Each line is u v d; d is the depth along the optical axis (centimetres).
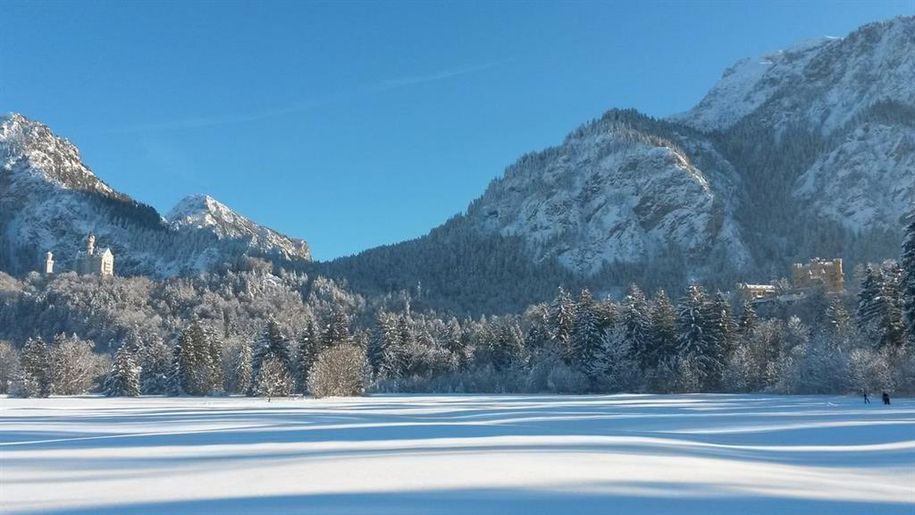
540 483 1195
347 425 2866
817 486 1193
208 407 5272
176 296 16375
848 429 2369
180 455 1677
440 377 9462
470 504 1005
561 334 8756
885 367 5403
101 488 1166
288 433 2416
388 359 9838
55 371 9194
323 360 7488
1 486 1202
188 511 954
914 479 1293
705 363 7400
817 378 6162
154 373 9462
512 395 7762
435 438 2148
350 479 1241
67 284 16675
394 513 939
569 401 5750
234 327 14100
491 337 10325
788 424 2631
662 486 1172
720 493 1112
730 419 2995
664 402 5216
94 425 3138
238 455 1661
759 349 7662
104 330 14338
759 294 13612
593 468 1386
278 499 1041
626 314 8194
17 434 2573
